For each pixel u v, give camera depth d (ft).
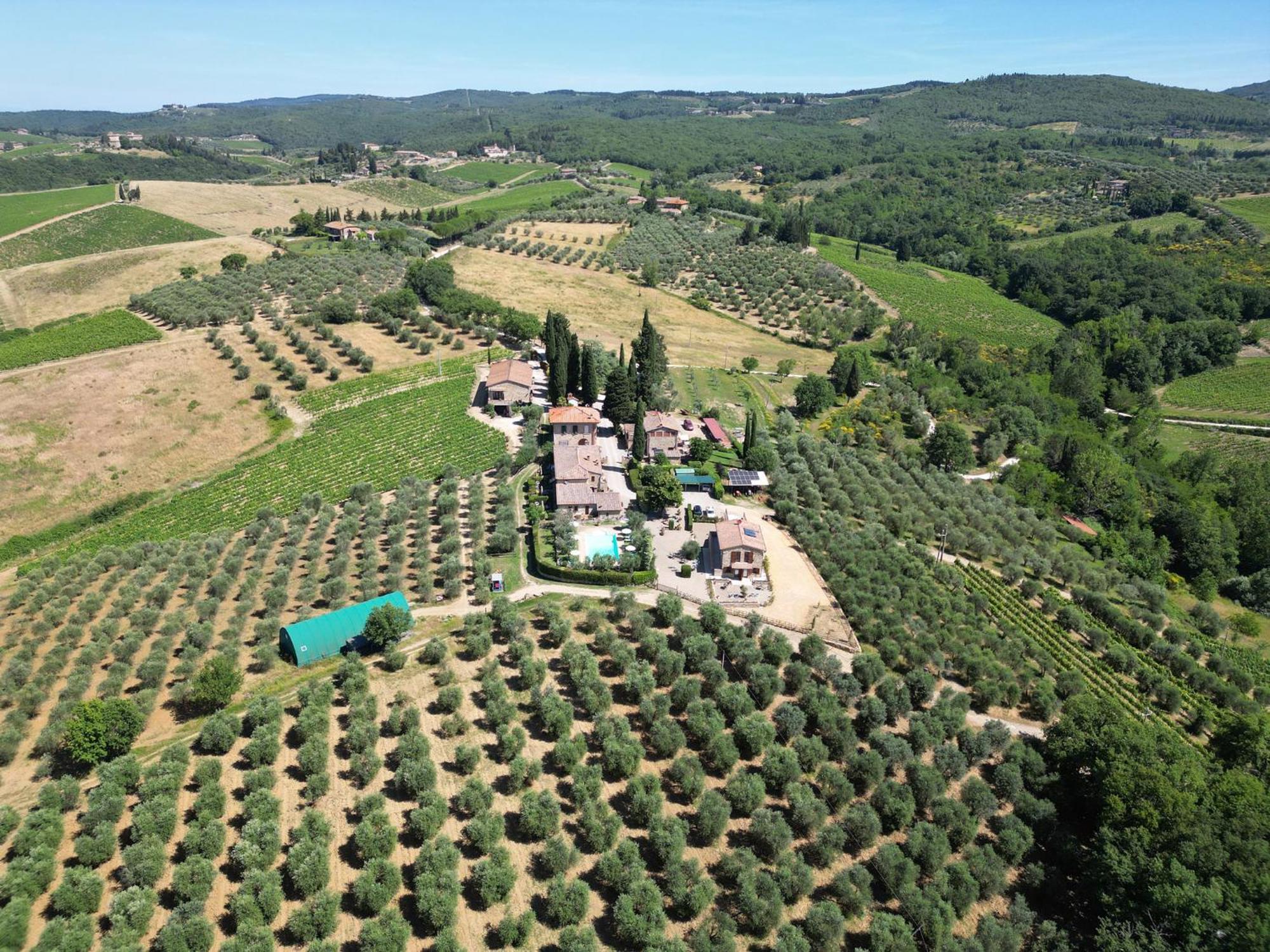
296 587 333.21
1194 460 558.56
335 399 515.91
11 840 210.18
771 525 398.83
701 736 243.60
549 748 242.58
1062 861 217.77
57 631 306.14
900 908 200.44
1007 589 368.48
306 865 193.47
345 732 247.09
